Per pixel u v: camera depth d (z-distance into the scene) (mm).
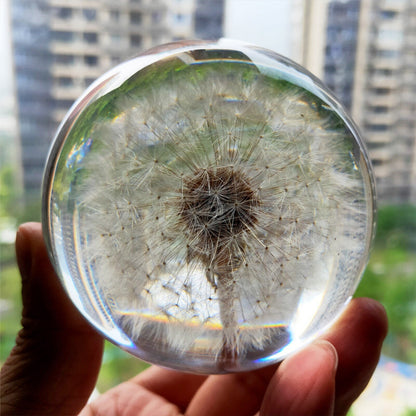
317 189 92
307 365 91
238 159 91
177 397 138
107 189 92
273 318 91
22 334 114
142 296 91
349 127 95
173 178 92
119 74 93
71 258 92
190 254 91
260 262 91
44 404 113
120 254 91
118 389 135
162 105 91
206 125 90
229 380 127
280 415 89
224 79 91
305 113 92
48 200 93
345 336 105
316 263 92
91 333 118
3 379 110
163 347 93
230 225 92
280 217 91
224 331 91
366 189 96
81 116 91
